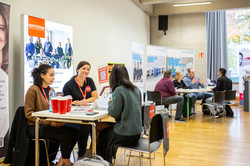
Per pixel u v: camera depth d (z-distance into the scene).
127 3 7.09
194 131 4.84
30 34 3.14
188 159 3.19
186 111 6.45
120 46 6.62
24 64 3.05
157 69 7.77
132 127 2.21
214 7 8.55
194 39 9.36
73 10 4.41
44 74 2.50
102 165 1.86
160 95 5.48
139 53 6.74
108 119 2.64
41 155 2.64
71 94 2.98
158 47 7.75
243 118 6.32
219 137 4.36
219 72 6.78
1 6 2.75
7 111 2.83
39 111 2.31
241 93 8.45
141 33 8.55
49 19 3.79
